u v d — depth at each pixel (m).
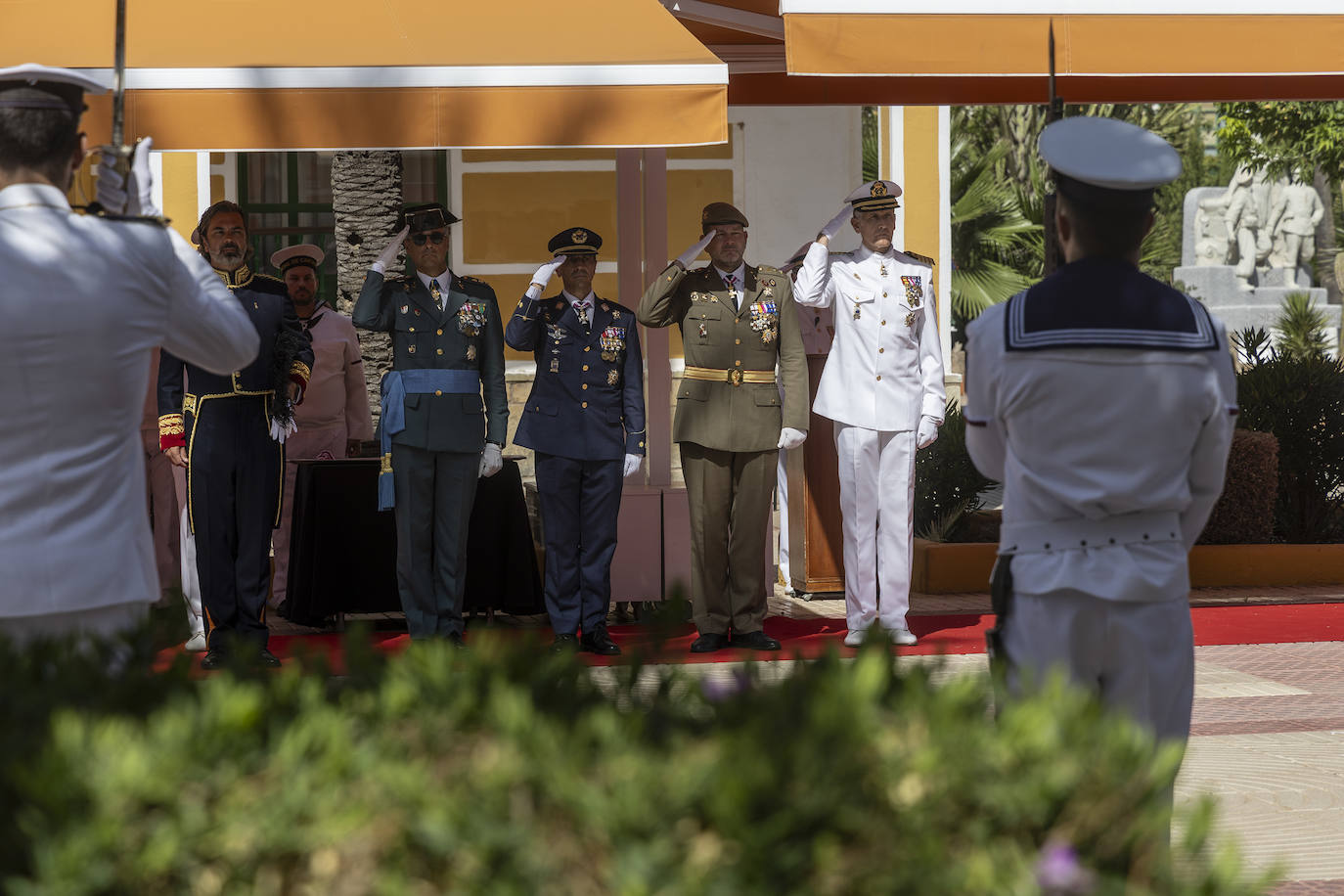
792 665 4.45
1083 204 5.52
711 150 23.62
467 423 12.71
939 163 22.94
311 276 15.82
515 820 3.41
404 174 23.08
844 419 13.77
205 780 3.44
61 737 3.44
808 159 23.86
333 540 14.23
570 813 3.40
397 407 12.59
